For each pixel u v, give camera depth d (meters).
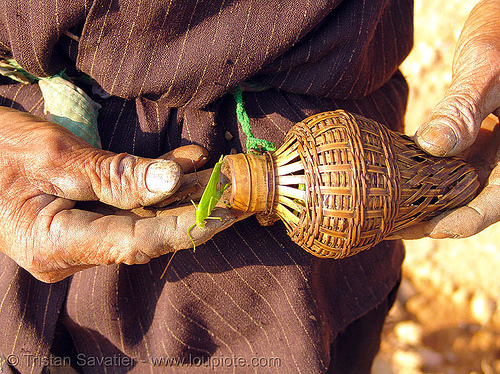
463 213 0.39
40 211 0.36
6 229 0.36
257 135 0.42
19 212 0.36
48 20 0.38
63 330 0.49
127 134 0.42
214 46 0.38
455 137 0.38
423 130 0.39
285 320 0.43
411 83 0.95
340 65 0.40
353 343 0.51
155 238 0.36
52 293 0.45
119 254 0.36
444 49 0.93
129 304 0.45
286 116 0.42
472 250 0.87
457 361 0.80
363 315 0.51
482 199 0.40
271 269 0.42
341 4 0.39
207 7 0.37
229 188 0.38
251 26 0.38
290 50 0.39
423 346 0.82
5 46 0.40
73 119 0.40
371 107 0.46
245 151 0.42
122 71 0.39
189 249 0.42
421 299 0.88
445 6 0.93
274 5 0.37
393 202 0.37
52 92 0.41
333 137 0.36
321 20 0.39
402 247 0.56
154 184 0.36
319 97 0.43
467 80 0.39
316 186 0.36
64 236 0.36
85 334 0.48
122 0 0.37
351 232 0.36
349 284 0.48
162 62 0.39
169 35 0.38
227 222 0.37
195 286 0.43
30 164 0.36
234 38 0.38
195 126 0.41
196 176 0.39
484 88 0.39
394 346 0.83
